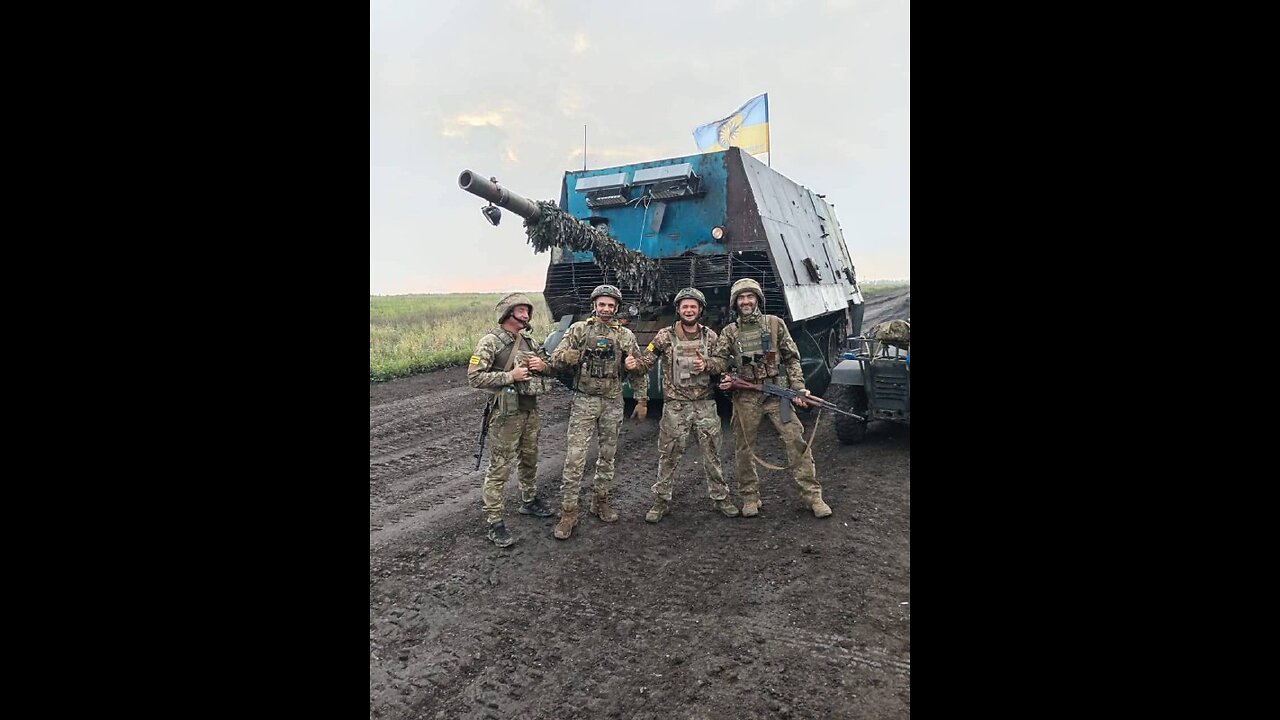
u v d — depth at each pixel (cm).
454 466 671
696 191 805
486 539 483
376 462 685
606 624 366
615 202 833
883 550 438
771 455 669
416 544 476
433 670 330
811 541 457
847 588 390
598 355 491
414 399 1009
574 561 444
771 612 368
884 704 290
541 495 577
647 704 299
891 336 638
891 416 648
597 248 637
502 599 396
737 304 509
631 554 452
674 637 350
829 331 1066
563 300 890
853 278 1299
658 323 815
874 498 530
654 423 822
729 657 329
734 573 416
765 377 498
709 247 797
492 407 480
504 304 489
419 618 377
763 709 290
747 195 788
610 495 571
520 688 315
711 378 508
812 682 307
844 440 682
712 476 512
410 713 299
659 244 820
